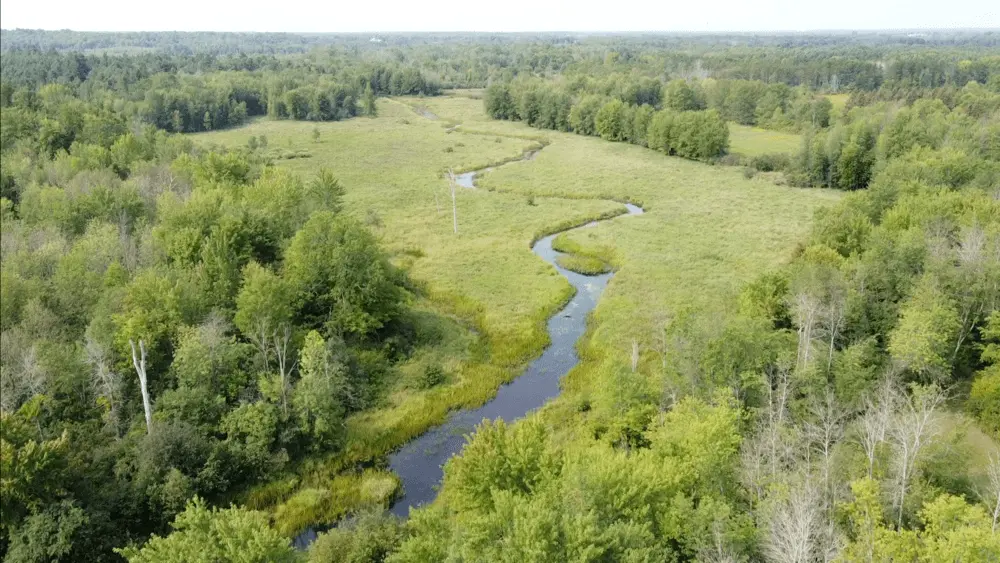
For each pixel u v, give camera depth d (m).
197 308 52.03
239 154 111.12
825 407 41.41
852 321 51.38
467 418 50.84
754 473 33.41
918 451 33.34
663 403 44.47
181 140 107.38
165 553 29.09
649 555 26.86
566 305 71.25
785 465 34.88
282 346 51.53
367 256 59.59
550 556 26.23
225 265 56.78
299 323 57.59
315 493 42.00
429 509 34.16
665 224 96.94
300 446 46.03
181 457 40.53
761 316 52.75
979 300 49.84
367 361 56.22
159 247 60.53
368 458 46.09
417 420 50.03
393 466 45.44
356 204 105.94
